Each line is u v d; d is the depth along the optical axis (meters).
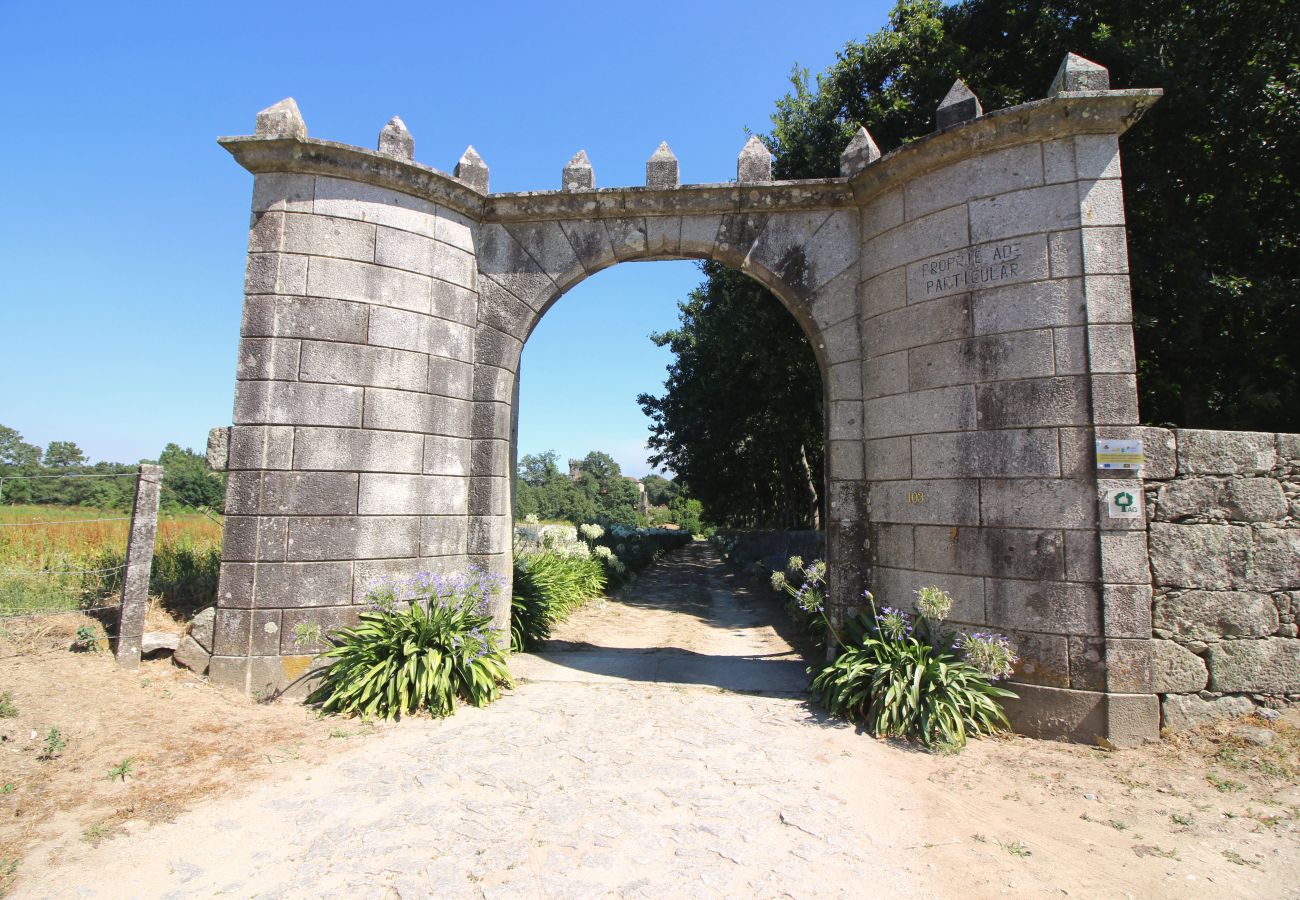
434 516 6.49
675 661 7.58
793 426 19.17
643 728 5.27
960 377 5.61
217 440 5.96
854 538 6.37
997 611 5.30
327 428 6.00
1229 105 8.90
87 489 18.47
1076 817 3.91
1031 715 5.10
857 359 6.58
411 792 4.12
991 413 5.42
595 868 3.30
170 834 3.57
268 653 5.75
